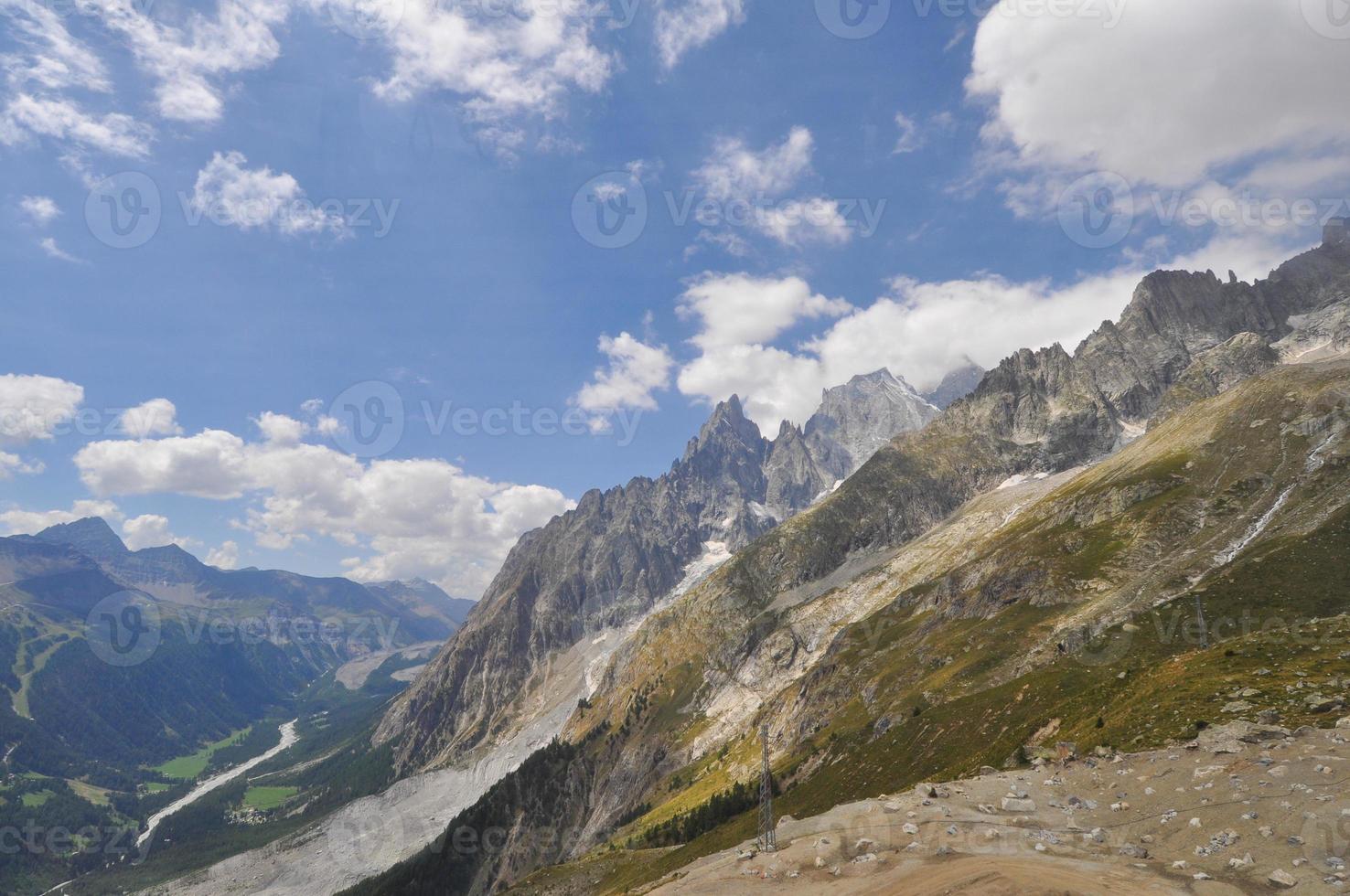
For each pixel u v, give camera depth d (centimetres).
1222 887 3127
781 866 4159
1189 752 4862
